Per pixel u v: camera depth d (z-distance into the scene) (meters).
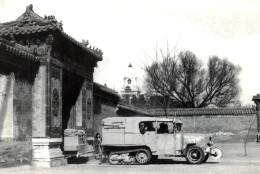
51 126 17.77
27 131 17.20
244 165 17.77
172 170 15.49
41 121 17.55
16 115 16.48
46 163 17.08
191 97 66.12
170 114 46.03
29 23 17.94
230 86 66.75
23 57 16.56
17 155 16.44
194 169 15.87
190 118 45.66
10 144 16.02
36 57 17.45
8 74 16.11
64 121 22.05
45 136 17.45
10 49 15.57
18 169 15.47
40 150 17.38
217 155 19.20
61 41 18.70
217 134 44.84
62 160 18.28
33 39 17.88
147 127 18.94
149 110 47.03
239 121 44.62
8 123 16.00
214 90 67.31
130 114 37.06
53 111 18.05
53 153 17.62
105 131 19.22
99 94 27.86
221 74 66.31
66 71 20.05
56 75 18.55
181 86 65.94
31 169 15.70
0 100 15.62
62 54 19.33
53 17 17.86
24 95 17.11
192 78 66.38
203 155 18.53
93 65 23.94
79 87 22.42
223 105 67.75
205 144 18.91
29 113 17.44
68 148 19.50
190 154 18.64
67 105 22.36
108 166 17.80
